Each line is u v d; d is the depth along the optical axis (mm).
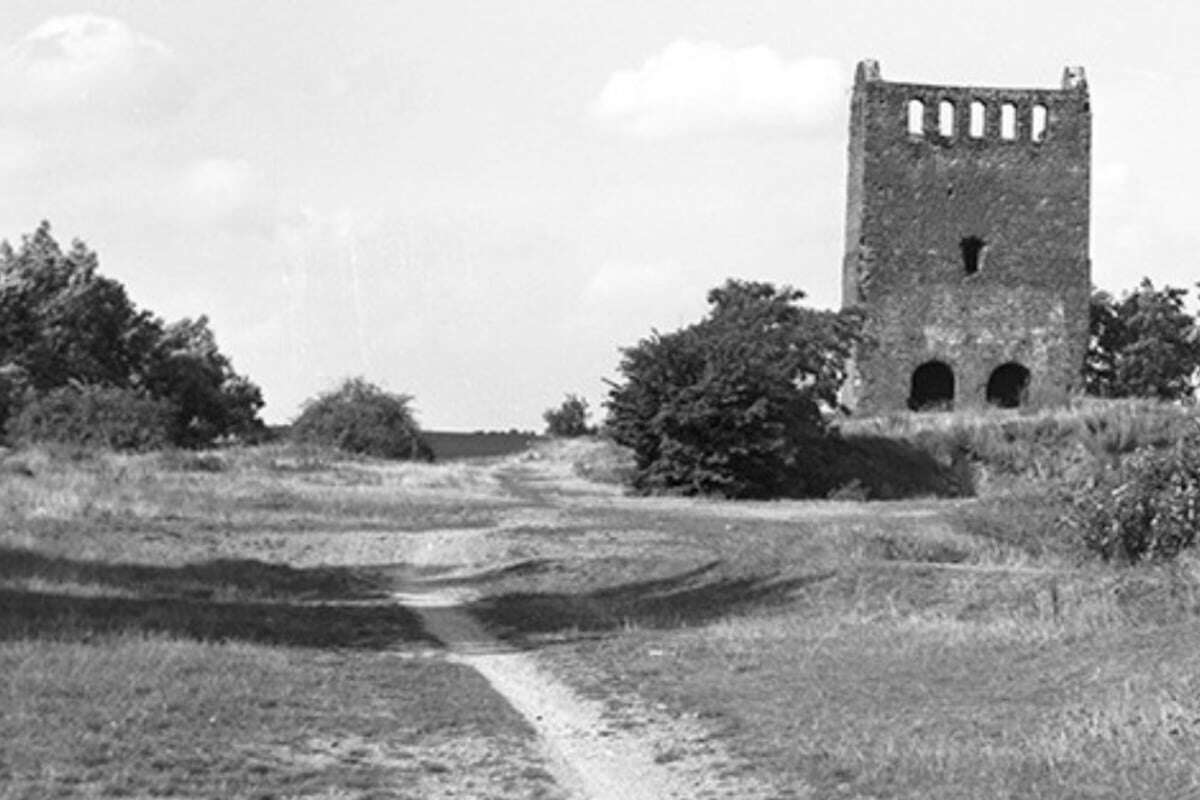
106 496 50750
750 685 23156
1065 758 17500
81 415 77062
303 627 29766
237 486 57344
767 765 18469
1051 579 30109
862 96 87875
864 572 32938
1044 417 73062
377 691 23250
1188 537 32625
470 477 69250
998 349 87625
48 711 20203
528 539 43188
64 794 16641
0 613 29109
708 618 31094
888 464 71125
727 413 63500
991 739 18766
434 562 41094
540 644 28219
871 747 18734
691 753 19391
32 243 100688
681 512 52375
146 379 99188
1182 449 34750
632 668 25125
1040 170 88250
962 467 71375
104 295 99062
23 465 61156
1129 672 21172
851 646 25797
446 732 20641
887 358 86625
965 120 87812
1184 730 18125
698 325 66812
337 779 17953
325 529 46406
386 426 90688
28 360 94312
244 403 107688
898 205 87250
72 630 26984
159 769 17812
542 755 19531
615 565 38250
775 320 76688
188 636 27594
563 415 120688
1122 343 94312
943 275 87375
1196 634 22609
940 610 29359
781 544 39844
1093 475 36438
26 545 40219
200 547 42188
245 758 18625
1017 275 87938
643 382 64438
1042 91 88375
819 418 69812
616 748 19828
